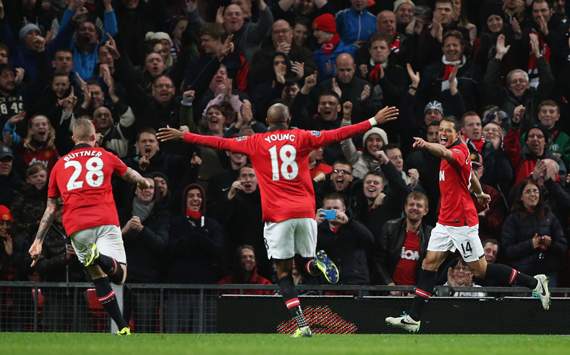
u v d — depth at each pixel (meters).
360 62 58.31
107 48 55.53
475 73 57.84
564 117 56.41
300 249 34.34
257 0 60.62
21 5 59.75
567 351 28.03
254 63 57.34
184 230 45.25
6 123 51.38
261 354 25.33
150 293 43.16
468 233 37.50
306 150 33.97
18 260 44.88
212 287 42.81
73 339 33.50
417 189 49.03
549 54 59.50
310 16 62.22
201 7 63.78
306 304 41.44
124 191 49.12
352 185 48.97
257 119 56.12
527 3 61.94
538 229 46.34
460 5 61.75
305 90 53.03
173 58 60.00
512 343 32.34
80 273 44.69
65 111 52.94
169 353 25.73
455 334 41.09
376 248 46.12
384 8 64.19
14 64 56.88
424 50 58.25
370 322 41.50
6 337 35.03
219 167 51.78
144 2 61.34
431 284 37.78
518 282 38.59
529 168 51.16
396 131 55.97
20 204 45.75
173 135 34.28
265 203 34.03
